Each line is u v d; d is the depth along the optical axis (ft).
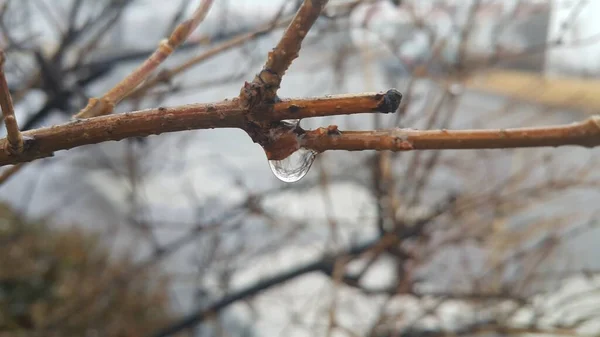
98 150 2.77
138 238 3.31
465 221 2.19
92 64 2.02
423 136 0.87
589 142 0.86
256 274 2.84
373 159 2.16
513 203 2.23
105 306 3.05
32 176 4.04
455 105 2.15
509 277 2.32
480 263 2.37
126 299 3.10
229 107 0.87
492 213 2.21
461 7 2.13
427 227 2.13
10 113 0.87
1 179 1.01
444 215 2.18
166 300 3.23
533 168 2.28
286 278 2.26
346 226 2.53
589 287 2.15
